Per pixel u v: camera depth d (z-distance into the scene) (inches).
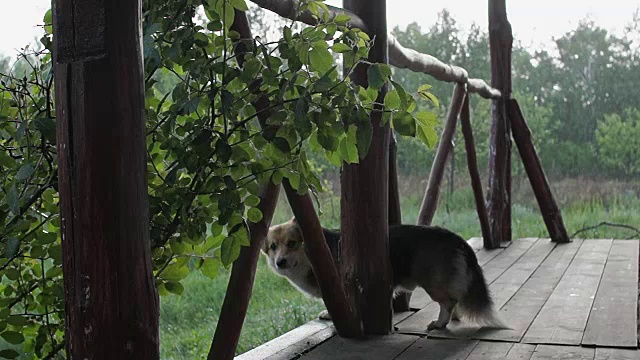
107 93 74.5
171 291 113.7
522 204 734.5
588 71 1131.3
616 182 872.9
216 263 113.6
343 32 109.8
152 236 99.7
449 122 254.8
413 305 194.9
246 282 126.0
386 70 102.3
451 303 166.1
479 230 494.9
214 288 326.0
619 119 916.6
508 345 151.6
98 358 75.7
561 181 907.4
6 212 101.2
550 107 1000.9
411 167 815.7
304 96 96.5
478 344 153.0
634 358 140.8
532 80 1152.8
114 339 75.7
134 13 76.7
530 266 258.5
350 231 161.5
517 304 192.9
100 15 74.3
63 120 75.8
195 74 98.4
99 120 74.4
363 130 98.5
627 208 637.3
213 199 99.3
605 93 1095.0
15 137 95.7
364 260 160.6
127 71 75.8
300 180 106.2
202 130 97.2
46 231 114.6
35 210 109.8
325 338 158.4
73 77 74.9
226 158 96.4
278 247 195.9
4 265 105.7
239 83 103.8
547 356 142.6
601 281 226.1
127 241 76.0
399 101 104.0
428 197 243.9
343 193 161.8
